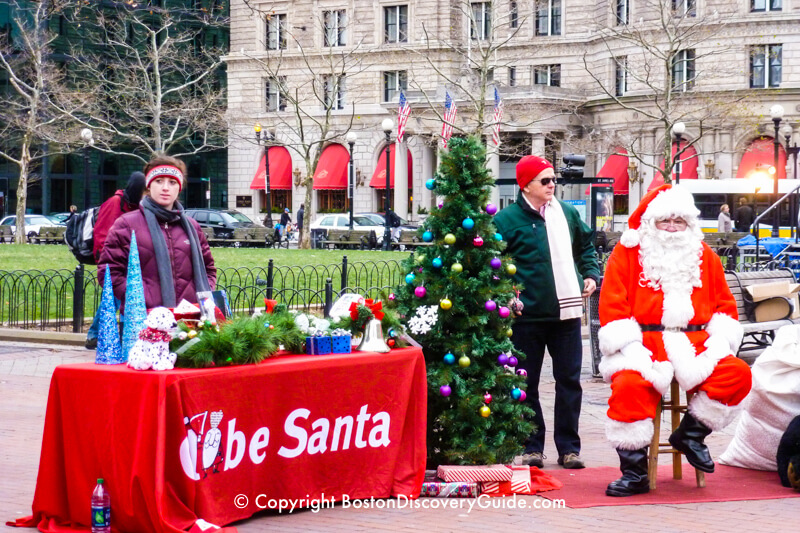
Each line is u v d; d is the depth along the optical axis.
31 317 16.72
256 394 6.04
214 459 5.84
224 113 50.91
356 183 61.84
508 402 7.25
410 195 60.41
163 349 5.79
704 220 43.44
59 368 5.98
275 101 63.31
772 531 6.02
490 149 39.16
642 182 52.22
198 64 53.94
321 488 6.46
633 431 6.85
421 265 7.28
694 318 6.99
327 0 60.56
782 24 49.03
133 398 5.68
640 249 7.07
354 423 6.53
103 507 5.70
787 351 7.55
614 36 47.38
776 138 32.97
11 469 7.49
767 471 7.67
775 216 40.34
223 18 62.00
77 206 65.94
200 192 71.56
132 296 6.14
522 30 56.19
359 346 6.77
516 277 7.72
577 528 6.06
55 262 25.56
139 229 6.93
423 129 55.56
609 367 7.03
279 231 43.84
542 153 52.62
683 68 50.56
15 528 6.07
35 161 63.31
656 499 6.77
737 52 49.81
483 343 7.13
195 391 5.69
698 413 6.92
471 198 7.19
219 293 7.12
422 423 6.84
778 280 13.95
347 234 40.50
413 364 6.80
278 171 63.53
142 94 50.75
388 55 59.19
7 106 57.12
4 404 10.11
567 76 55.75
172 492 5.63
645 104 51.44
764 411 7.60
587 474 7.54
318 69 60.94
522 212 7.81
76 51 56.75
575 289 7.72
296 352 6.59
